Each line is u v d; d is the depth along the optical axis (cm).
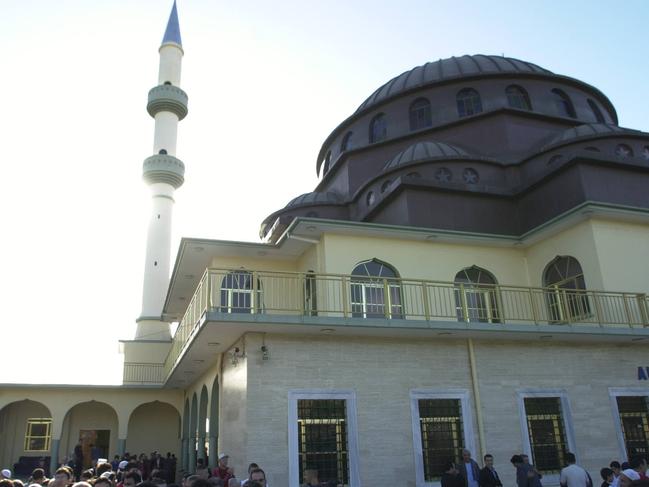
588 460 1587
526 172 2480
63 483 725
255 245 1958
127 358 3462
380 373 1495
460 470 1245
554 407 1631
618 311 1752
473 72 2944
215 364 1931
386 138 2931
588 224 1852
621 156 2189
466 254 2009
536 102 2862
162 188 3916
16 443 3262
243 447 1365
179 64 4250
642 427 1700
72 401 3131
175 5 4512
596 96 3119
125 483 860
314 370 1445
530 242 2041
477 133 2725
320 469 1381
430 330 1485
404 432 1462
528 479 1188
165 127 4041
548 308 1933
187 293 2552
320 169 3544
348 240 1864
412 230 1892
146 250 3816
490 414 1548
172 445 3416
